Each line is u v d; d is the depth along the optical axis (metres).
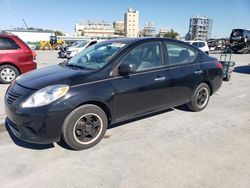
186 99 4.81
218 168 3.11
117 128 4.28
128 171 3.03
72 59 4.50
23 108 3.13
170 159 3.31
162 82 4.21
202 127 4.42
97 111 3.52
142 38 4.23
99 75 3.53
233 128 4.41
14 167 3.08
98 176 2.92
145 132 4.15
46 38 62.16
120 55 3.78
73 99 3.23
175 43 4.62
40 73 3.81
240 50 28.38
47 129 3.15
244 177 2.94
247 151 3.56
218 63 5.43
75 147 3.44
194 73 4.77
